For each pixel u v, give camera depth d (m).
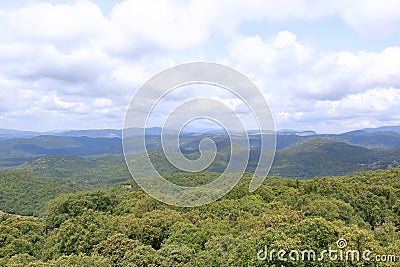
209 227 37.38
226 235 32.69
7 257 35.78
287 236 26.58
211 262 28.11
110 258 31.66
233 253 27.84
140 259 29.95
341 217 40.56
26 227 45.06
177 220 41.03
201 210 44.62
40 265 28.83
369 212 44.78
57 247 37.44
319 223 26.98
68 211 49.62
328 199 45.50
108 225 40.59
